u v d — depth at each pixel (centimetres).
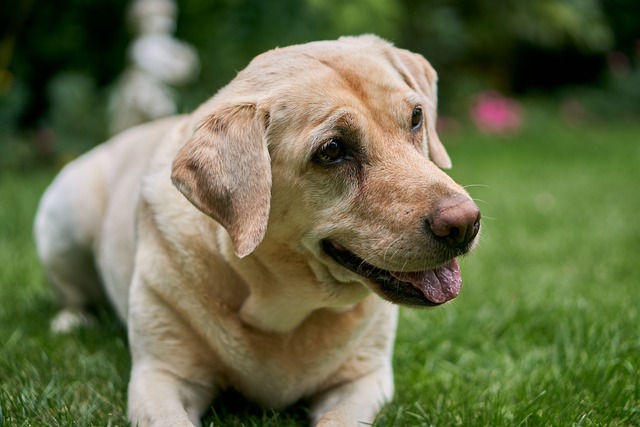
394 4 1088
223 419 301
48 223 420
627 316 391
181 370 297
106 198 405
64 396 301
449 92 1396
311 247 276
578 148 1186
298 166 268
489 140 1265
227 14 997
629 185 827
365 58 286
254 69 290
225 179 262
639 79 1606
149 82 862
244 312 291
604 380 318
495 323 396
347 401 290
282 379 299
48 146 958
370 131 269
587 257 532
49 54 1022
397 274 268
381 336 314
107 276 381
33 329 396
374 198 263
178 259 293
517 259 534
